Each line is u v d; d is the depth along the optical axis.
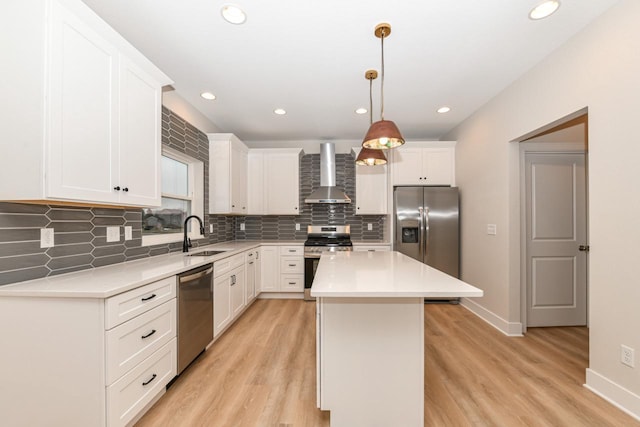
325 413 1.64
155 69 1.94
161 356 1.72
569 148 2.95
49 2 1.23
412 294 1.23
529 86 2.44
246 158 4.23
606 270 1.75
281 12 1.72
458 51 2.15
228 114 3.46
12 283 1.42
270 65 2.33
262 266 4.03
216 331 2.51
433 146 4.00
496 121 2.95
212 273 2.44
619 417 1.59
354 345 1.53
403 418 1.53
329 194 4.26
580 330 2.89
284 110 3.32
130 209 2.26
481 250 3.26
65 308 1.30
